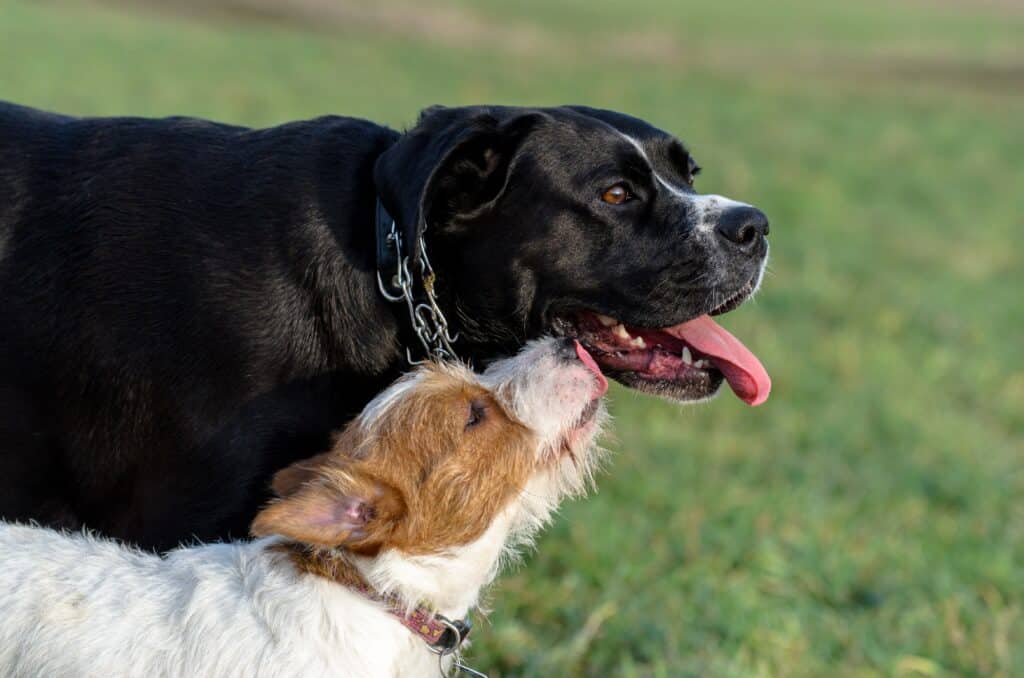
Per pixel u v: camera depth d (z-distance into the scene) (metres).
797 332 11.99
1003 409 10.71
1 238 4.59
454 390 4.50
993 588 6.98
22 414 4.54
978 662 6.11
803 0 55.72
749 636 6.01
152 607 4.12
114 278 4.48
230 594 4.12
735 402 9.69
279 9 38.81
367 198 4.62
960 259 16.83
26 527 4.36
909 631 6.31
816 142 25.25
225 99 21.56
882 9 53.84
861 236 17.58
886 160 24.14
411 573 4.24
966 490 8.51
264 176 4.62
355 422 4.46
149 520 4.54
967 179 23.14
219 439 4.42
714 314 4.88
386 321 4.59
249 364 4.42
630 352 4.98
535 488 4.66
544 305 4.80
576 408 4.66
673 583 6.51
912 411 10.02
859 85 34.81
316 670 4.04
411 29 38.62
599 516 7.09
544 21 42.78
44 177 4.67
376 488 4.13
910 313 13.32
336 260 4.52
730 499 7.71
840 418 9.68
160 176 4.62
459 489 4.36
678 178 4.93
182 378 4.42
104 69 23.05
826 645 6.12
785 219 18.05
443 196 4.64
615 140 4.73
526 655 5.75
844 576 6.79
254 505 4.43
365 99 23.77
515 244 4.69
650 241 4.72
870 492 8.33
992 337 12.87
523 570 6.52
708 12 48.59
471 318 4.83
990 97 33.97
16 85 19.84
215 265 4.47
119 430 4.49
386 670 4.20
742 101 29.88
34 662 4.05
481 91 26.83
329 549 4.17
